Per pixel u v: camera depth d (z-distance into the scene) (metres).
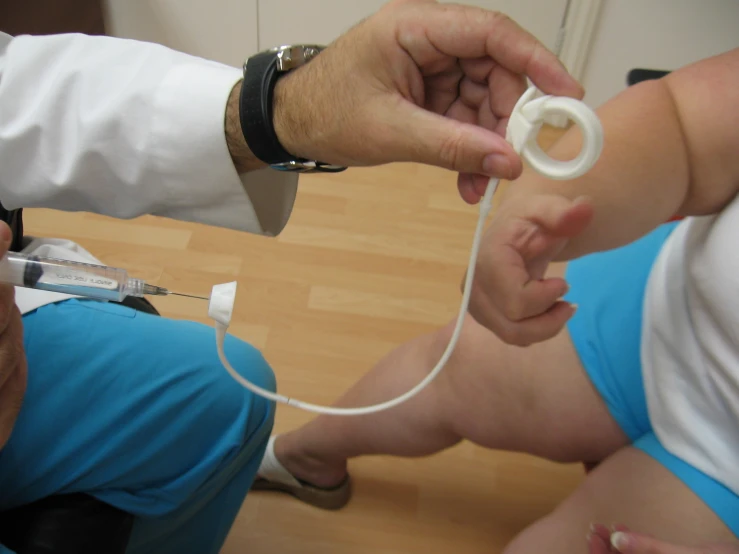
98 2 1.67
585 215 0.57
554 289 0.61
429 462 1.13
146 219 1.42
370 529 1.05
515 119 0.46
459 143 0.47
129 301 0.83
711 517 0.65
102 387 0.69
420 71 0.56
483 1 1.60
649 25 1.56
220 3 1.66
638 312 0.78
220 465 0.74
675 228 0.80
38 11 1.44
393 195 1.54
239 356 0.78
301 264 1.38
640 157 0.65
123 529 0.66
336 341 1.26
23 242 0.79
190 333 0.77
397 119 0.51
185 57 0.64
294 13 1.67
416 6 0.52
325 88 0.54
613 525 0.65
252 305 1.30
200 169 0.61
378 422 0.92
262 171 0.67
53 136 0.61
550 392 0.81
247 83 0.57
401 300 1.34
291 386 1.20
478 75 0.56
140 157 0.60
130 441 0.67
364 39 0.53
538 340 0.65
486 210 0.49
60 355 0.69
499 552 1.04
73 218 1.41
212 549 0.88
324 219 1.47
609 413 0.80
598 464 0.82
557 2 1.58
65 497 0.65
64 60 0.62
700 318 0.67
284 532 1.04
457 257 1.43
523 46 0.50
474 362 0.85
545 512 1.09
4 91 0.60
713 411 0.67
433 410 0.89
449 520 1.07
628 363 0.77
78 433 0.66
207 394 0.72
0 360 0.52
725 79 0.66
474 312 0.68
